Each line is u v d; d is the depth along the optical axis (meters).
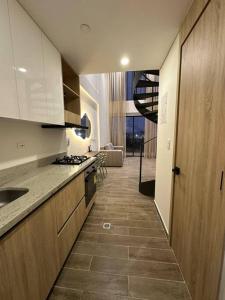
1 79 1.08
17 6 1.23
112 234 2.11
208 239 1.04
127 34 1.71
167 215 2.09
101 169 5.26
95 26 1.58
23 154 1.75
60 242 1.48
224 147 0.87
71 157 2.69
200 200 1.17
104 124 7.47
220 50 0.91
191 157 1.33
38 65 1.54
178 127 1.69
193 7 1.27
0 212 0.92
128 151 8.66
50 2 1.27
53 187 1.33
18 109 1.25
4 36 1.10
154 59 2.30
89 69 2.65
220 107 0.92
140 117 8.31
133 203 3.00
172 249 1.84
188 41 1.41
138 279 1.48
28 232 1.01
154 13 1.41
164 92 2.30
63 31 1.65
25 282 0.99
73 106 2.89
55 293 1.36
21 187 1.35
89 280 1.47
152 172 5.29
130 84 7.88
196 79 1.24
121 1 1.28
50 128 2.30
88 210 2.49
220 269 0.90
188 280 1.37
